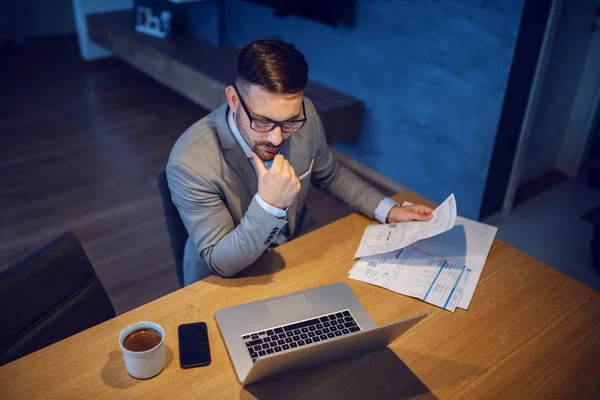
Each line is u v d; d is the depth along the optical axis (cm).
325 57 339
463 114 279
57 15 554
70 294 127
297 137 155
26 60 501
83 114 409
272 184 127
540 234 293
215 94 354
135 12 477
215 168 141
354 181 168
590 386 112
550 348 121
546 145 336
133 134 385
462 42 266
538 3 244
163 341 108
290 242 150
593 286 258
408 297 132
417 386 110
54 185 320
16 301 116
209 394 106
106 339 117
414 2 279
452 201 148
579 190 337
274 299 129
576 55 311
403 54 295
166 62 391
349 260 144
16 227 282
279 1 338
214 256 136
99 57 494
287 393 107
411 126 306
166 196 158
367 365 114
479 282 138
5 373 108
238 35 400
